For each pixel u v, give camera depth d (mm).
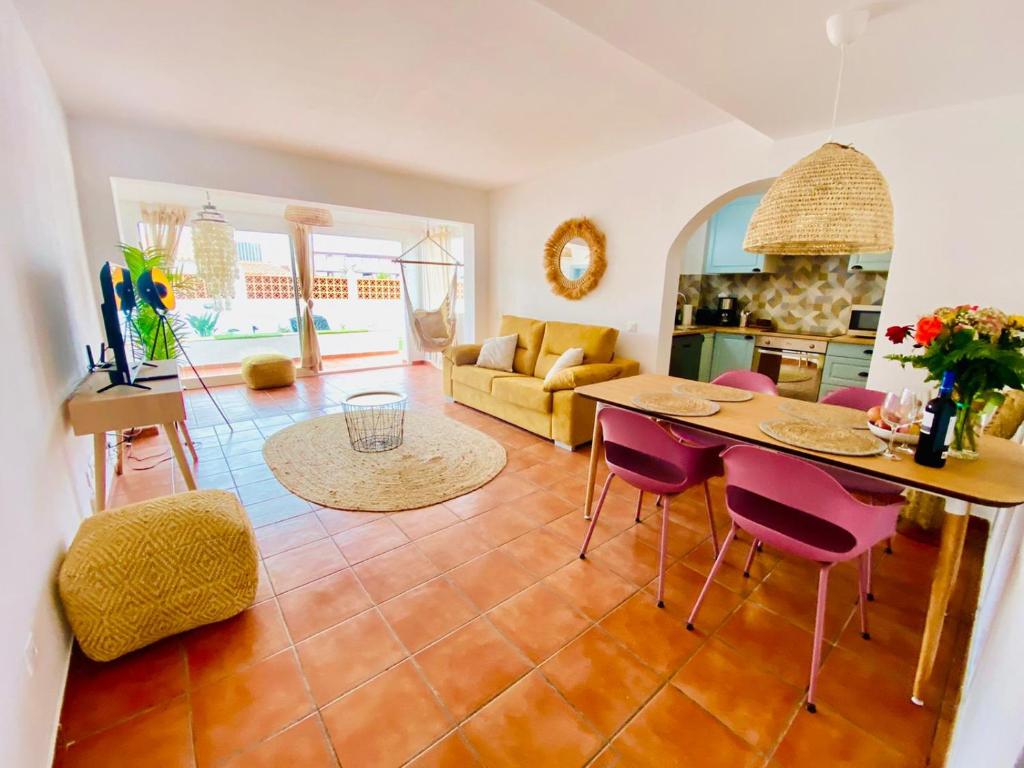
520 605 1798
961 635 1678
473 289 5555
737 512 1617
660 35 1737
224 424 3996
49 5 1834
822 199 1528
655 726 1308
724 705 1379
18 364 1425
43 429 1595
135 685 1419
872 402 2225
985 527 2436
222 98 2787
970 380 1326
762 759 1221
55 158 2504
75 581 1402
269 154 3846
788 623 1728
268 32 2037
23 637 1122
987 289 2305
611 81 2479
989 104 2217
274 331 6547
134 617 1474
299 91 2666
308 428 3893
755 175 3066
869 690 1439
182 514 1613
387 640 1613
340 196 4289
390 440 3617
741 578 1989
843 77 2045
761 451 1416
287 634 1637
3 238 1455
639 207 3830
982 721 951
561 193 4508
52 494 1576
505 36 2039
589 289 4297
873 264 4008
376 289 7676
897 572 2045
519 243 5105
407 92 2654
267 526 2355
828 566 1414
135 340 3479
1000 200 2232
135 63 2336
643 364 3982
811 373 4191
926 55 1823
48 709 1229
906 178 2480
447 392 4902
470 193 5258
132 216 4863
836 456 1477
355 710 1346
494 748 1239
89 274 3232
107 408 1995
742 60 1916
